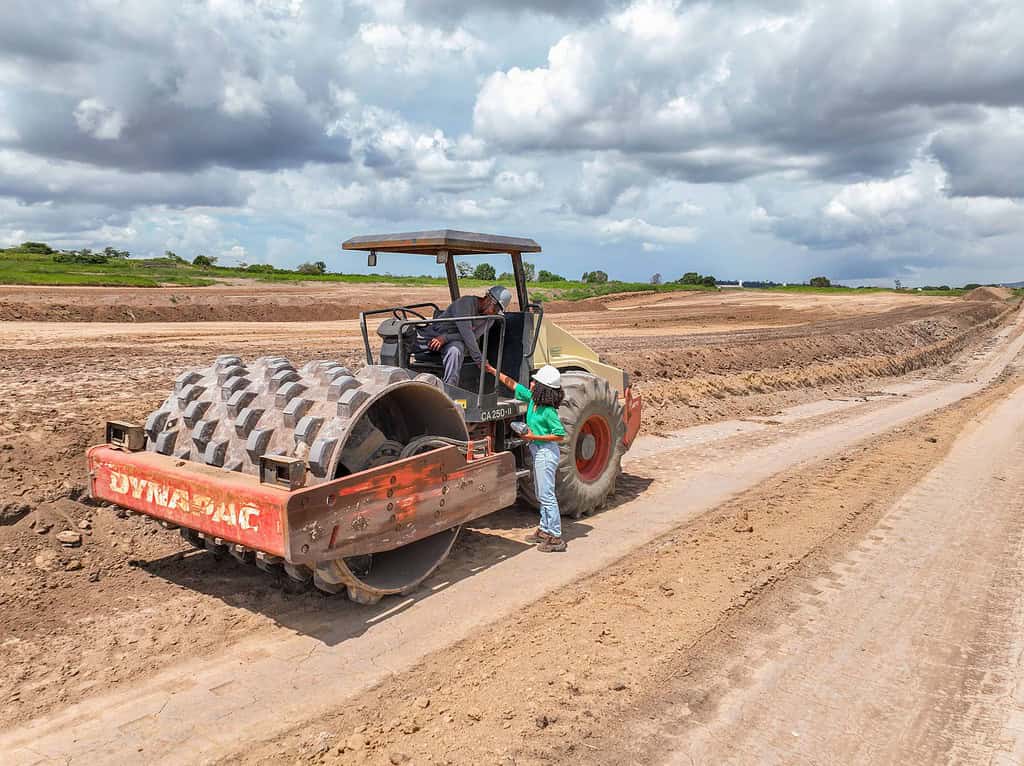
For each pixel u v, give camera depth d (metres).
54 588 5.25
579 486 7.16
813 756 3.66
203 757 3.53
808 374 18.31
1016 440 11.48
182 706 3.95
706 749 3.68
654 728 3.84
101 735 3.68
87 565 5.60
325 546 4.43
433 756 3.55
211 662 4.41
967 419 13.44
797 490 8.47
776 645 4.76
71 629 4.75
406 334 6.48
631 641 4.75
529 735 3.73
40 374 10.07
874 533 6.97
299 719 3.85
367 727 3.79
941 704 4.14
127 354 12.98
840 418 13.62
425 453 5.12
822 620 5.13
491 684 4.21
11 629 4.70
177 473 4.74
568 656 4.54
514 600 5.36
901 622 5.12
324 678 4.25
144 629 4.79
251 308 25.19
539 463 6.46
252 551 5.09
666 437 11.51
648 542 6.70
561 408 6.99
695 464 9.77
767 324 33.03
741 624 5.03
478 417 6.36
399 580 5.42
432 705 3.99
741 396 15.24
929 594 5.60
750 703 4.09
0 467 6.27
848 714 4.02
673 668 4.43
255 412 4.94
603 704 4.04
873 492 8.38
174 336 16.98
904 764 3.62
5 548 5.54
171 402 5.44
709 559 6.23
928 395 17.25
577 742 3.70
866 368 20.88
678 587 5.62
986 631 5.02
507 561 6.16
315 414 4.80
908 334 30.09
